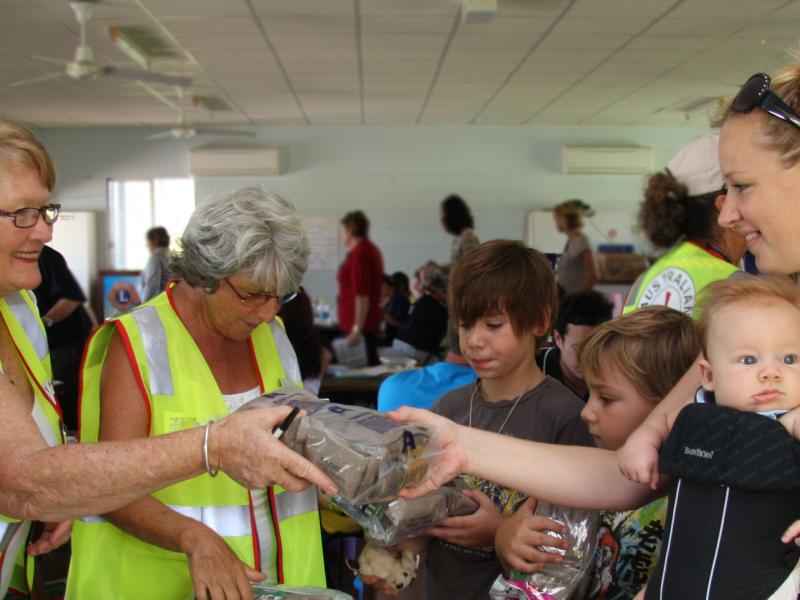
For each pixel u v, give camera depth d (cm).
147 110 834
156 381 124
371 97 784
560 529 123
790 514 87
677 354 130
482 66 657
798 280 98
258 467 99
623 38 577
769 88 92
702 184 185
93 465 98
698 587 89
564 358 233
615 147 930
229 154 926
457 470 114
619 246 933
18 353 128
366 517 117
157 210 956
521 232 955
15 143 108
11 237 109
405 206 953
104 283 929
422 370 221
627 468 104
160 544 117
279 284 120
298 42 581
